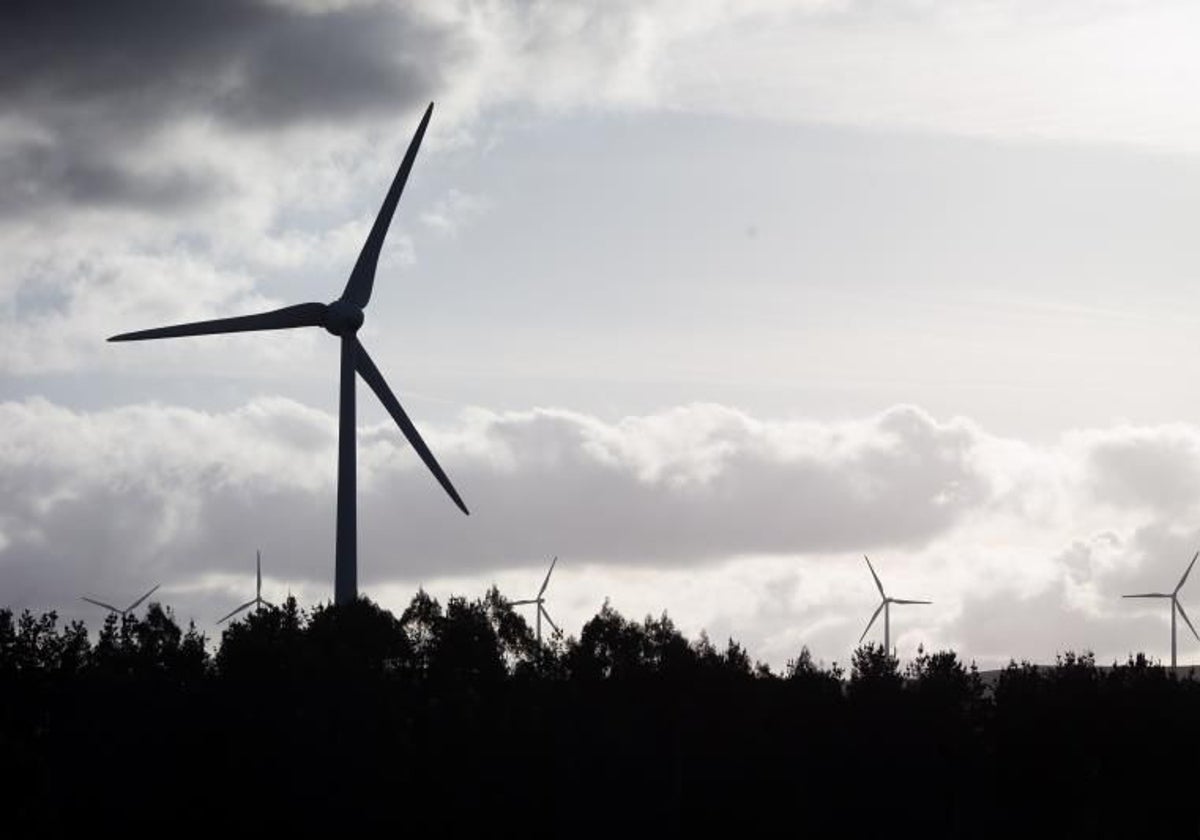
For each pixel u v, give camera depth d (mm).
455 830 199375
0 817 190625
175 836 197250
